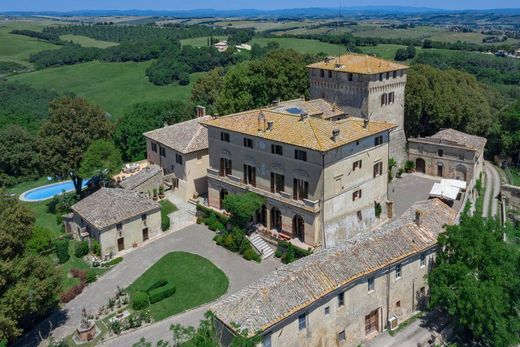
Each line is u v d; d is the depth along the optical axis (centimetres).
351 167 6775
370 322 5306
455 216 6153
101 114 9500
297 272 4772
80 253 7031
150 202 7462
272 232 7050
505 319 5078
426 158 10031
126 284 6284
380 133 7150
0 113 14800
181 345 4181
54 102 9219
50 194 10725
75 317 5672
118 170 9056
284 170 6800
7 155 11694
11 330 4712
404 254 5278
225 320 4322
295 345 4572
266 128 7031
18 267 4891
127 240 7144
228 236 6994
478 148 9650
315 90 9831
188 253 6919
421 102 10469
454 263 5372
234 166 7581
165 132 9219
